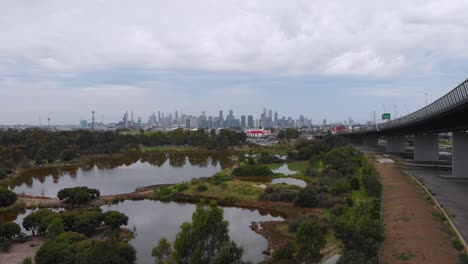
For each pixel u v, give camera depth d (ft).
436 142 463.83
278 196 286.05
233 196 299.99
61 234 178.40
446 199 233.55
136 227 225.56
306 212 249.55
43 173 483.51
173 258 124.77
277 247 185.16
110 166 564.71
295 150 629.92
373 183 254.27
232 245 123.75
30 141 646.33
